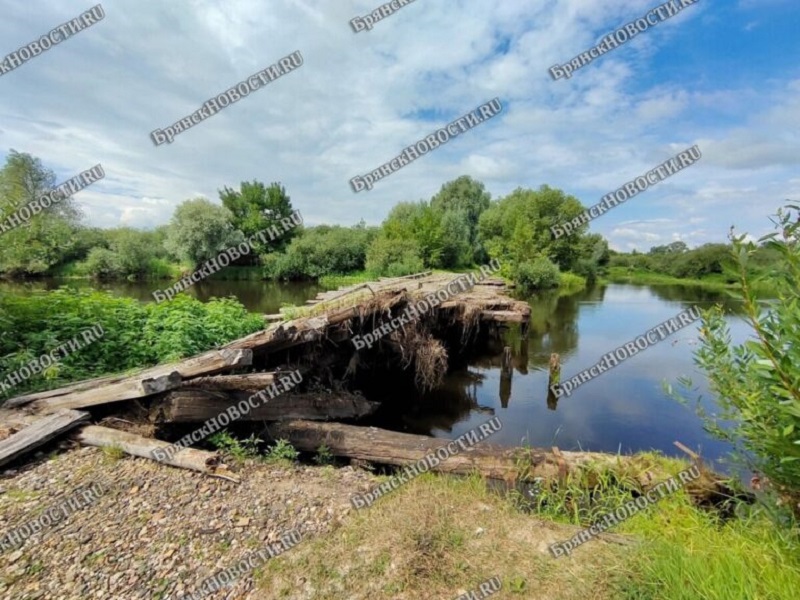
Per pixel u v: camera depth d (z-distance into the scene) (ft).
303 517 10.84
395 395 28.99
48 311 21.24
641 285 135.33
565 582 8.40
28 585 8.26
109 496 11.14
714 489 11.87
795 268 6.83
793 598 6.68
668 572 7.83
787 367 6.90
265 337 17.78
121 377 16.75
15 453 12.16
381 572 8.84
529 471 14.49
